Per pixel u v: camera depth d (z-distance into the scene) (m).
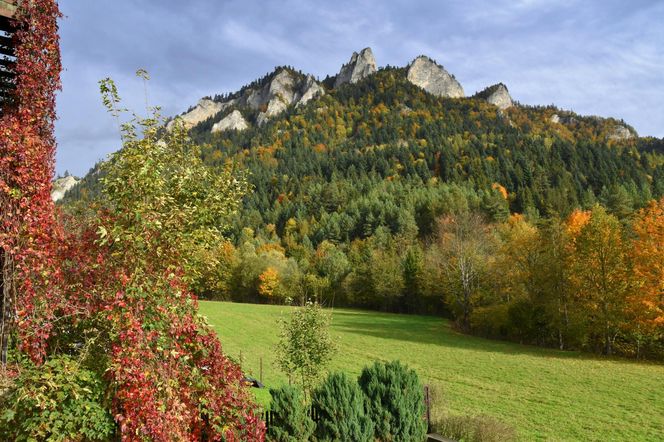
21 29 9.59
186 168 12.01
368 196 143.75
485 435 15.08
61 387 8.48
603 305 42.34
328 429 12.81
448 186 146.88
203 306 81.50
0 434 8.08
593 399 27.00
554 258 46.66
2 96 9.74
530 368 36.19
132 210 9.51
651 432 21.16
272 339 51.53
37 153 9.14
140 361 8.59
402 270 87.88
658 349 40.31
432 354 42.75
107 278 9.20
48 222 9.19
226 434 9.41
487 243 61.22
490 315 51.69
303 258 109.69
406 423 14.02
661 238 39.28
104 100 10.67
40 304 8.91
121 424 8.38
